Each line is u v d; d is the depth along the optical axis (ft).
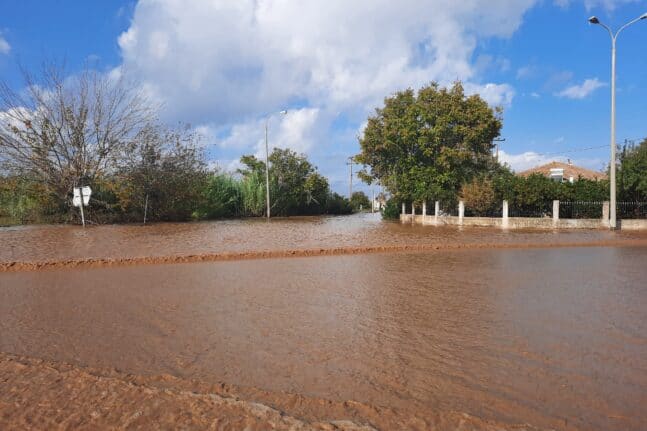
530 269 32.12
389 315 19.56
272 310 20.34
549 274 30.09
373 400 11.46
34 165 75.41
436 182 99.81
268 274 29.81
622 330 17.39
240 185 131.03
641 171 79.25
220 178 124.26
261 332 17.08
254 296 23.24
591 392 12.04
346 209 196.13
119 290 24.76
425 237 57.36
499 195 85.15
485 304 21.59
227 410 10.69
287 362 14.05
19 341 16.11
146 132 88.02
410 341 16.08
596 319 18.94
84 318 19.06
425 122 104.01
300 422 10.13
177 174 92.68
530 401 11.50
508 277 28.89
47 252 39.78
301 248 42.47
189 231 66.03
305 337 16.51
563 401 11.51
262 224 88.43
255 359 14.29
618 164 92.99
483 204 85.76
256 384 12.39
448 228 77.97
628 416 10.77
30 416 10.43
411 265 33.88
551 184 82.43
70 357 14.47
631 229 74.02
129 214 89.45
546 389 12.20
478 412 10.87
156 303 21.68
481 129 98.22
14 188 76.07
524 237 57.77
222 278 28.35
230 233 62.44
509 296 23.32
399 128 104.58
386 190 117.19
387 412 10.76
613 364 13.98
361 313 19.89
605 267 33.19
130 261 34.55
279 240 51.98
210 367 13.61
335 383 12.50
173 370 13.37
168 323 18.28
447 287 25.66
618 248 46.50
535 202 81.51
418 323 18.35
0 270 31.53
